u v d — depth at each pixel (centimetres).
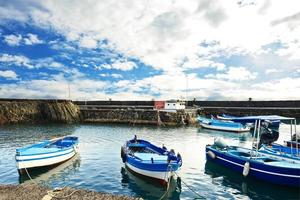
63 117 5853
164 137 3647
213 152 2100
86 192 1280
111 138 3522
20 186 1367
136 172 1708
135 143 2247
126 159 1873
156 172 1531
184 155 2447
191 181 1678
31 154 1758
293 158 1786
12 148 2717
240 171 1802
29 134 3862
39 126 5134
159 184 1551
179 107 5984
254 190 1525
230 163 1902
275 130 2461
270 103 6800
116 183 1608
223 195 1445
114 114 5962
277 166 1545
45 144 2191
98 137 3619
